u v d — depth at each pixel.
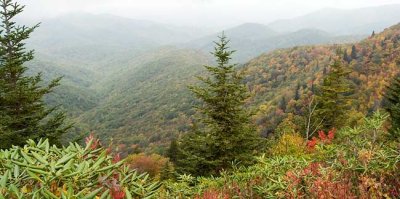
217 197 3.78
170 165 23.31
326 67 161.62
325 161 4.22
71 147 2.06
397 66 126.31
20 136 17.41
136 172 2.04
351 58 159.38
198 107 17.95
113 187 1.81
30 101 18.12
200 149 16.80
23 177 1.71
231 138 16.23
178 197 4.04
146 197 1.93
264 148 16.27
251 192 3.78
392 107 16.05
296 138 12.56
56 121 19.05
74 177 1.71
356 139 4.07
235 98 17.38
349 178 3.54
